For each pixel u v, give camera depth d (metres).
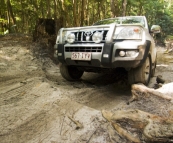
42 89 3.35
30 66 5.55
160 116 2.20
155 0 23.84
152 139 1.72
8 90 3.38
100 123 2.24
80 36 3.60
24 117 2.47
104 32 3.35
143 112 2.16
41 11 21.50
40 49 6.52
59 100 2.95
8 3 14.85
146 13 26.70
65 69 4.24
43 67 5.67
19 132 2.16
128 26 3.32
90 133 2.07
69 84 4.19
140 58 3.22
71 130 2.16
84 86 4.09
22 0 19.69
